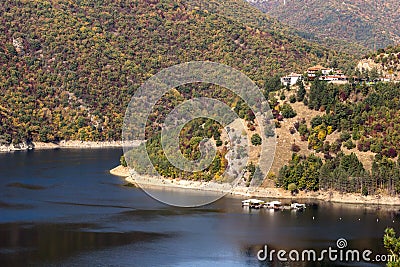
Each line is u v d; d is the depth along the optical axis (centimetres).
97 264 18050
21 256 18675
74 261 18250
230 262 18200
